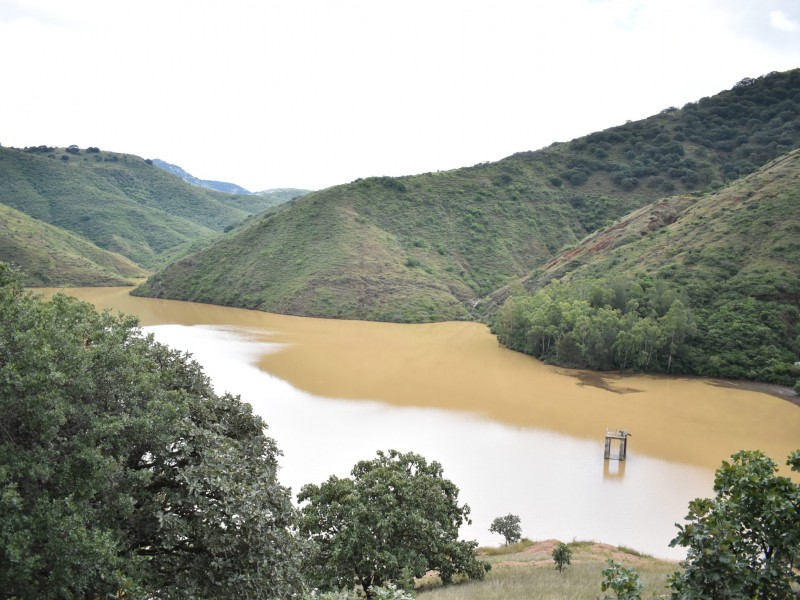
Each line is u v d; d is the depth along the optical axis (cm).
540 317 8838
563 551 2592
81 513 1336
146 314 12062
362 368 7531
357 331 10712
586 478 4194
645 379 7581
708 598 773
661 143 19275
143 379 1645
